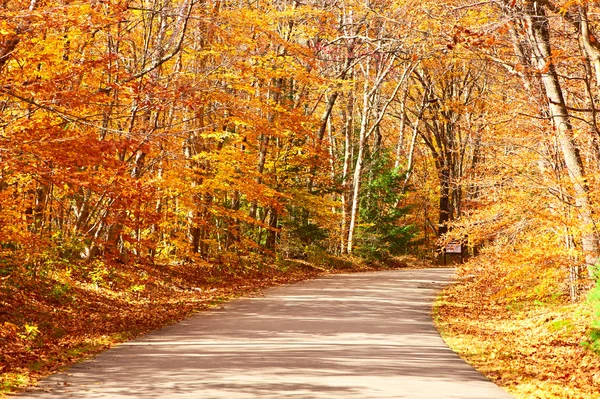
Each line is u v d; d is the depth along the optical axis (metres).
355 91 48.81
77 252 21.53
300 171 36.75
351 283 30.52
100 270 20.52
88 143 12.02
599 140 16.47
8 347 12.09
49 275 18.83
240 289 25.92
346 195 47.62
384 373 10.57
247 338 14.31
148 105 14.64
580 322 15.60
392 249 47.94
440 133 53.12
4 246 17.94
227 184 24.39
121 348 12.87
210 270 28.97
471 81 44.91
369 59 46.19
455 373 10.86
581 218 15.86
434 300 23.94
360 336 14.95
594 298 14.63
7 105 14.73
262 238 38.56
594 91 18.58
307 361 11.50
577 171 16.50
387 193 47.47
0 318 14.37
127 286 21.34
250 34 22.56
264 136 31.75
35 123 12.40
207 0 19.30
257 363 11.23
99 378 9.87
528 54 17.45
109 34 17.33
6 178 15.45
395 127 65.00
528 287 19.11
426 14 18.03
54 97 12.40
